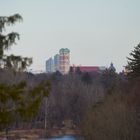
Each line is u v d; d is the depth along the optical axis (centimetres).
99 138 12706
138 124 11850
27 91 2675
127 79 17475
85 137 14950
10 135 19762
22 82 2683
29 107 2586
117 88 16125
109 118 12238
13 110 2583
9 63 2808
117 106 12431
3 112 2552
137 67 16462
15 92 2580
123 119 11925
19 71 2875
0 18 2712
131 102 13138
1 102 2586
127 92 14500
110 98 14338
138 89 13788
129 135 11744
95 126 13438
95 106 16612
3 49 2761
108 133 12112
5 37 2747
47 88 2722
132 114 11994
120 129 11862
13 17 2723
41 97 2670
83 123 17138
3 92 2555
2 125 2616
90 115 14550
